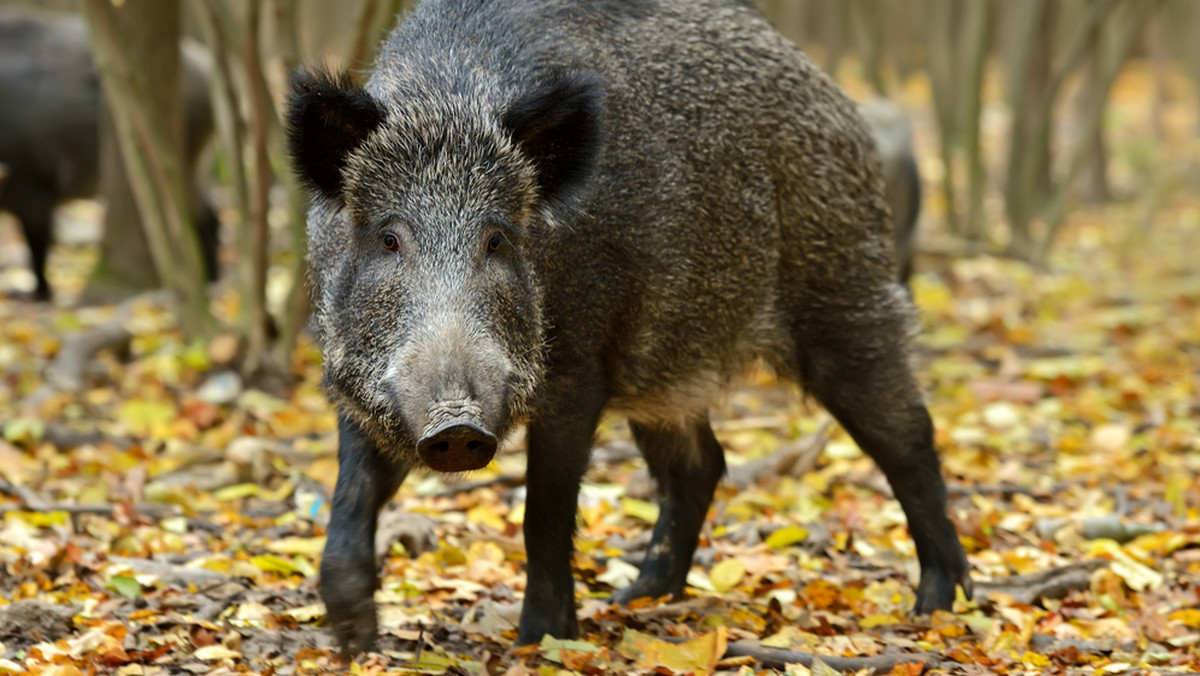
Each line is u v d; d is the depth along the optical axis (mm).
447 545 10578
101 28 15836
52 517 10852
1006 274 23609
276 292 21016
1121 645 8930
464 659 8273
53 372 15812
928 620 9406
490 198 7367
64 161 21641
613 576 10312
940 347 18641
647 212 8656
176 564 10164
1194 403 15898
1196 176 35156
